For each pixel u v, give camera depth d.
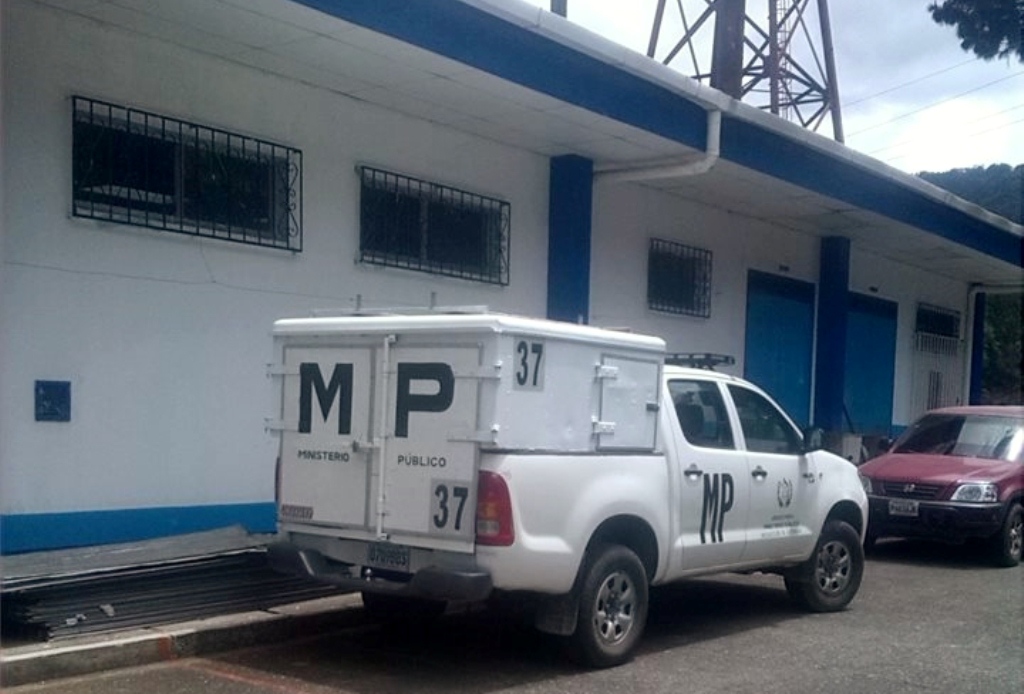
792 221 16.80
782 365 17.53
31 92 8.20
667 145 12.03
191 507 9.17
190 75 9.21
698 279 15.55
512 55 9.78
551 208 12.80
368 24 8.59
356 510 6.94
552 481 6.74
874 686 7.25
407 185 11.07
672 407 7.96
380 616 8.26
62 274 8.39
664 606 9.72
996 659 8.06
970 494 12.38
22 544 8.12
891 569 12.30
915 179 15.88
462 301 11.66
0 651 6.64
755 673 7.46
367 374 6.97
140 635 7.15
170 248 9.06
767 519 8.80
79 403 8.48
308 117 10.12
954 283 23.72
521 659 7.57
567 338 6.95
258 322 9.72
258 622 7.68
